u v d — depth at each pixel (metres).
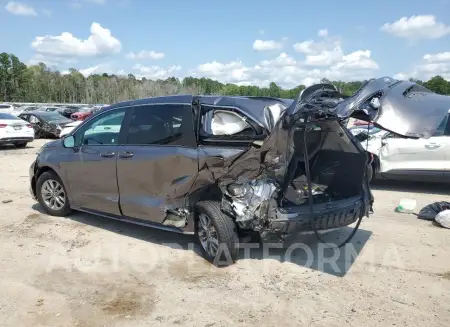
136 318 3.93
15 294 4.39
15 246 5.72
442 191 8.88
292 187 5.10
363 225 6.47
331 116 4.58
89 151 6.25
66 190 6.73
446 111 4.65
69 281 4.69
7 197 8.47
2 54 100.12
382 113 4.55
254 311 4.02
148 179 5.52
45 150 7.01
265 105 5.00
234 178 4.79
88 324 3.83
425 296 4.27
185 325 3.81
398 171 8.83
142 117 5.71
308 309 4.04
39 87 100.50
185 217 5.26
